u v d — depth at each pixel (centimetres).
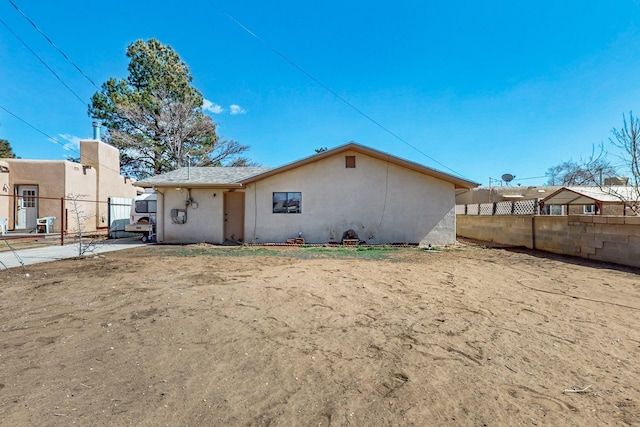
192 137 2903
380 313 428
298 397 234
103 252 1055
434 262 866
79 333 348
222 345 322
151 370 271
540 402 230
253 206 1356
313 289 548
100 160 1964
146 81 2811
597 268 766
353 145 1314
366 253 1069
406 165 1318
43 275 645
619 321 397
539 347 322
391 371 274
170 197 1395
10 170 1617
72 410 214
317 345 325
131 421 204
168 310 424
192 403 225
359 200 1352
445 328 374
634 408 223
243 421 206
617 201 1068
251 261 865
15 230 1612
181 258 920
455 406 224
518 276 674
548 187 2008
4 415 207
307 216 1353
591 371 275
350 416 213
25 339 331
